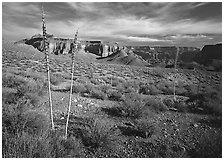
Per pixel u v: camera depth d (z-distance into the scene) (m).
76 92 10.00
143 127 5.30
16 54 36.28
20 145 3.53
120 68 43.62
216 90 10.59
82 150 4.24
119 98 9.27
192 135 5.48
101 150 4.35
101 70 33.38
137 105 6.78
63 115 6.10
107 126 5.05
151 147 4.69
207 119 6.79
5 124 4.37
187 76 33.88
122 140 4.89
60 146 3.89
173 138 5.22
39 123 4.59
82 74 22.03
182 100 10.01
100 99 8.98
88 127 4.98
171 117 6.93
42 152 3.57
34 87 8.31
